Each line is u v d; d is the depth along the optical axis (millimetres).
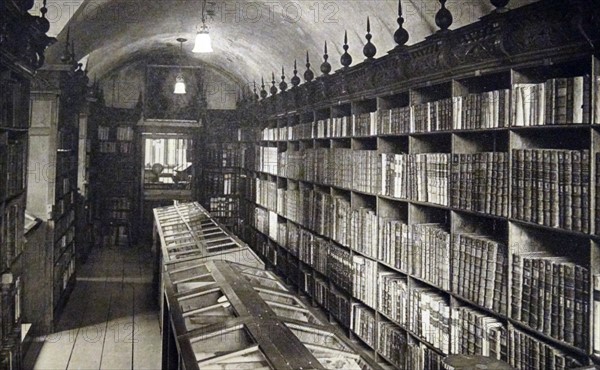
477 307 4066
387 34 5754
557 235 3615
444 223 4957
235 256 5707
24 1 4086
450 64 4199
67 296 8297
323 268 7105
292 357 2932
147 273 10367
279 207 9422
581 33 2896
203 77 13461
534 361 3338
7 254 4406
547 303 3248
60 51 7488
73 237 8961
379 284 5477
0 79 4039
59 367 5738
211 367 2992
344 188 6516
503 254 3660
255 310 3758
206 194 13453
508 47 3488
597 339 2922
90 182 11836
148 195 14156
